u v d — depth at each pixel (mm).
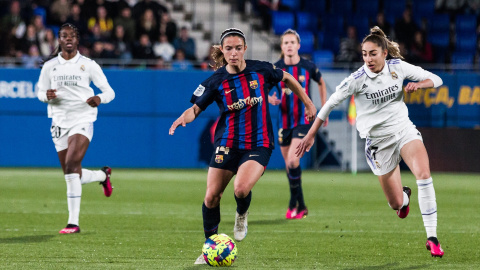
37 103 56031
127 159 56719
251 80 18156
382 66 19656
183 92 56906
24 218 28562
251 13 71938
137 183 45625
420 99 57281
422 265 18453
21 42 60062
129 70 56469
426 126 57500
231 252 17906
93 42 60250
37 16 60750
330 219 29297
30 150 56156
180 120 18109
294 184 29406
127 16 62094
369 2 73438
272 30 70750
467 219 29625
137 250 20703
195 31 69438
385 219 29297
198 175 51750
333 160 59406
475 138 56344
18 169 54812
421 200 19250
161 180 47719
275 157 58156
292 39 30125
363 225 27312
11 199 35719
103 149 56500
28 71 55781
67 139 25547
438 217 30375
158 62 59250
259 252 20562
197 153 57281
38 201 34938
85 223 27312
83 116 25516
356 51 64875
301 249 21203
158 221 28094
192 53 63531
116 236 23703
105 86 25766
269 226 26906
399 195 20875
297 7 72562
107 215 30016
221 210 32438
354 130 56500
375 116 20109
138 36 63031
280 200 37344
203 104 18328
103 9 62750
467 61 69375
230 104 18125
